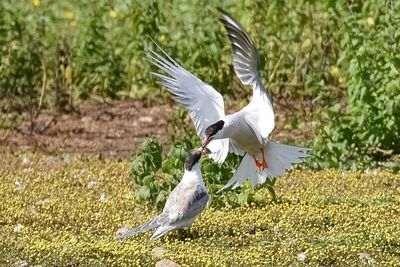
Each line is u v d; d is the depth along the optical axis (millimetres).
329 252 13055
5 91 21188
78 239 13688
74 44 22766
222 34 21578
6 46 21531
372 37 18484
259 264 12758
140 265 12727
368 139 17891
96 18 22656
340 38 20656
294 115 19859
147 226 12586
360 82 17906
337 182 16391
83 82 22438
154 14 21875
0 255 13109
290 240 13602
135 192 15664
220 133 12430
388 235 13672
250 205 15094
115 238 13672
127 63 22391
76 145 19359
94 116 21141
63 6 24156
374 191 15984
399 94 17781
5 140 19594
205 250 13281
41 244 13312
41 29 22531
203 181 13703
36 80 22047
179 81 12633
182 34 21766
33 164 17906
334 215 14531
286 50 21500
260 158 12883
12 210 14875
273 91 21250
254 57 12328
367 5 19625
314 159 17406
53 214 14797
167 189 14984
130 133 20031
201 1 22750
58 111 21359
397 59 17859
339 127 17828
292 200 15406
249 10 21859
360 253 13102
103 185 16422
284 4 21672
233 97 21500
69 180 16734
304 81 21219
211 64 21078
